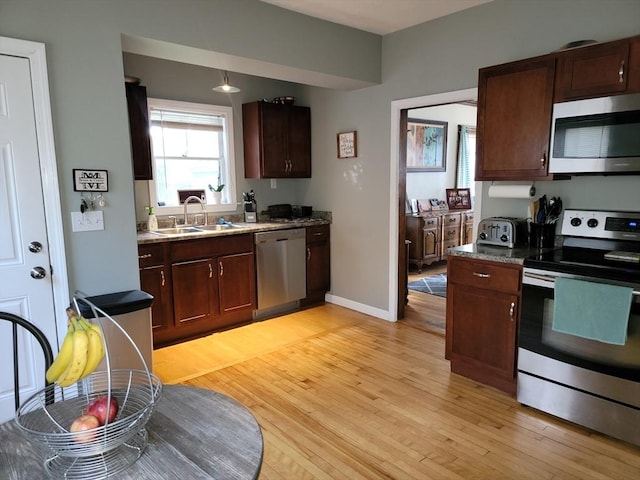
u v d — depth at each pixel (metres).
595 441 2.29
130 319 2.43
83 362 1.02
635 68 2.27
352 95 4.29
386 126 4.01
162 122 4.09
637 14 2.55
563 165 2.58
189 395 1.35
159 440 1.11
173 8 2.70
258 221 4.64
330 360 3.32
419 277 5.84
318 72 3.53
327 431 2.40
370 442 2.30
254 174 4.52
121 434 0.98
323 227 4.67
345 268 4.62
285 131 4.57
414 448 2.25
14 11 2.17
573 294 2.26
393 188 4.02
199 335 3.87
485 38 3.25
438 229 6.23
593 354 2.28
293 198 5.15
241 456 1.05
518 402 2.66
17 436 1.14
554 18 2.89
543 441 2.29
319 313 4.47
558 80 2.56
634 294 2.09
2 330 2.30
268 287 4.27
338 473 2.06
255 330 3.98
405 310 4.52
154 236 3.55
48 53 2.29
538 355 2.51
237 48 3.02
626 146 2.32
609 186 2.71
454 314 2.96
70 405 1.29
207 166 4.45
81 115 2.42
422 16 3.48
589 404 2.34
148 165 3.57
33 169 2.29
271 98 4.77
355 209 4.42
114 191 2.58
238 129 4.57
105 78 2.48
